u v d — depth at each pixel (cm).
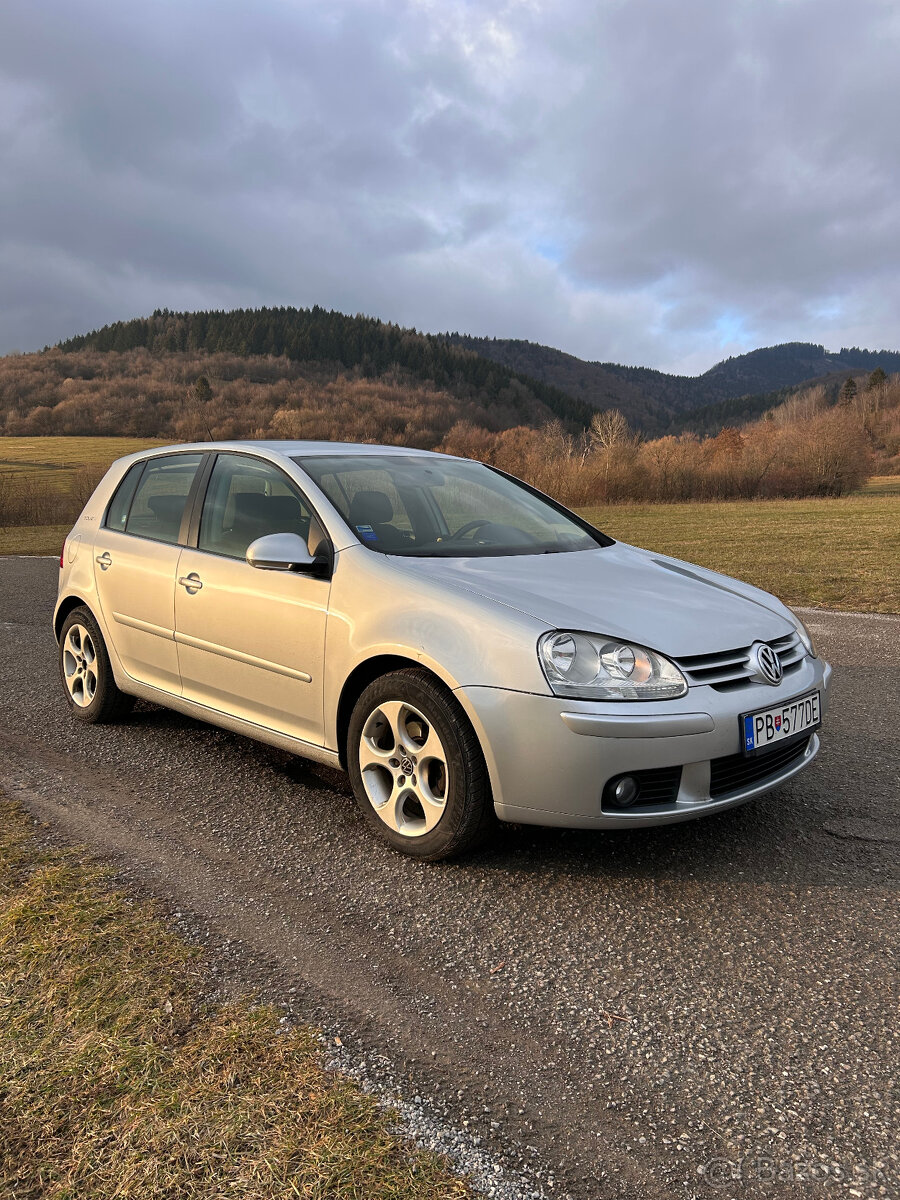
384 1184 152
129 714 460
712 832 314
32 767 385
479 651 265
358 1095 177
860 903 263
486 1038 199
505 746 259
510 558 331
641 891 271
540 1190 153
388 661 294
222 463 389
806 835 311
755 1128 170
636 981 223
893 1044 197
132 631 409
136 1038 194
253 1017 203
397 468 392
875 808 335
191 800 346
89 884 271
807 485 4962
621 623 273
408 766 288
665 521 2652
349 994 215
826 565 1227
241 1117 169
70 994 211
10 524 3572
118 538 428
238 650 346
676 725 254
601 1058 192
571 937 245
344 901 264
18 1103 173
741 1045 197
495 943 241
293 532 338
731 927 250
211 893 267
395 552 318
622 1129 170
